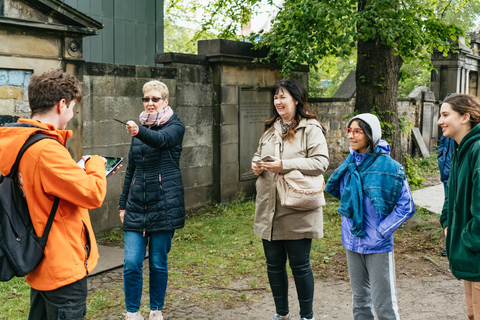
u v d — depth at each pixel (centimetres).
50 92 212
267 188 318
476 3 1781
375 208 269
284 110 313
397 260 513
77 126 583
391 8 740
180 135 341
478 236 220
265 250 325
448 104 246
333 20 761
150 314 344
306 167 301
